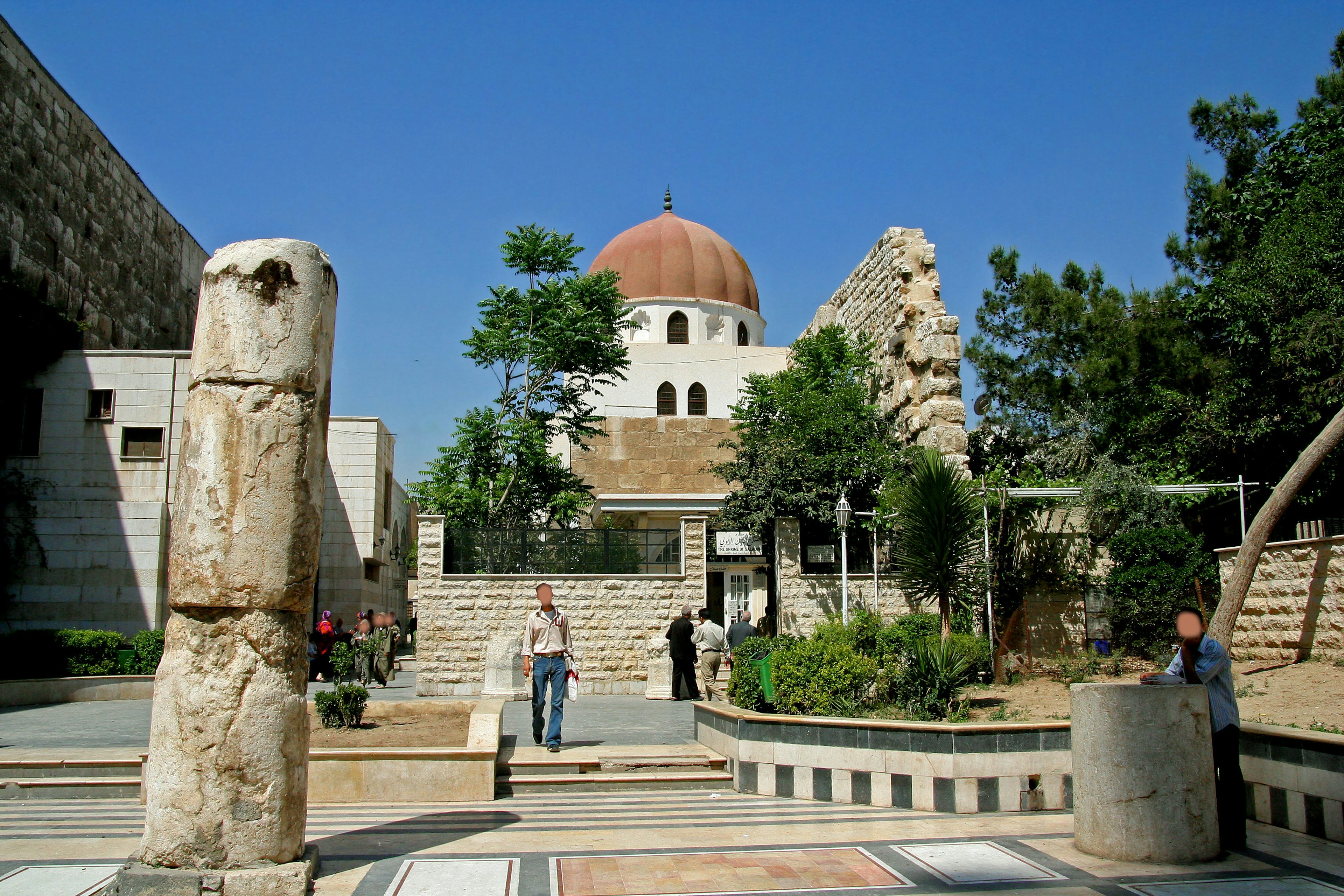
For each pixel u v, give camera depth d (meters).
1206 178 27.52
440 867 6.79
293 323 6.34
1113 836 7.04
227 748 5.94
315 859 6.50
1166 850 6.91
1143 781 7.02
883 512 22.30
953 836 7.89
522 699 19.14
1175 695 7.11
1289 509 20.48
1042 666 17.16
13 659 21.34
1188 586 17.42
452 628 20.00
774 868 6.83
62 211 33.34
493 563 20.48
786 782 9.87
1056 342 28.88
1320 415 19.30
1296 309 19.92
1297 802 7.95
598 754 10.81
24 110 31.08
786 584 22.75
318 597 36.72
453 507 25.36
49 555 27.41
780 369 38.94
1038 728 9.21
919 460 17.84
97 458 29.36
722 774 10.46
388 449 41.53
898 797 9.24
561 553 20.67
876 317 28.25
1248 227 24.73
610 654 20.36
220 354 6.24
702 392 38.66
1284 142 24.78
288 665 6.26
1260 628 14.90
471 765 9.59
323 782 9.43
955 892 6.21
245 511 6.10
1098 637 19.97
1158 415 23.78
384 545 40.16
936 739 9.16
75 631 22.17
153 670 22.83
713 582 27.97
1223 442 21.36
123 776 10.23
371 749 9.86
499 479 26.52
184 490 6.20
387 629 24.86
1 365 28.66
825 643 12.00
